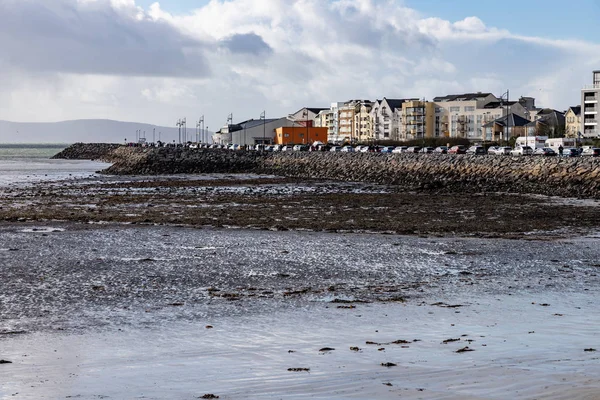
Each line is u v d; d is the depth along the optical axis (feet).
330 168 366.22
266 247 116.06
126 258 105.19
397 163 332.39
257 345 56.65
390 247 115.75
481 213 169.27
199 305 74.43
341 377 45.16
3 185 282.77
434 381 43.29
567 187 231.91
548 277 90.07
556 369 45.27
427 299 76.59
